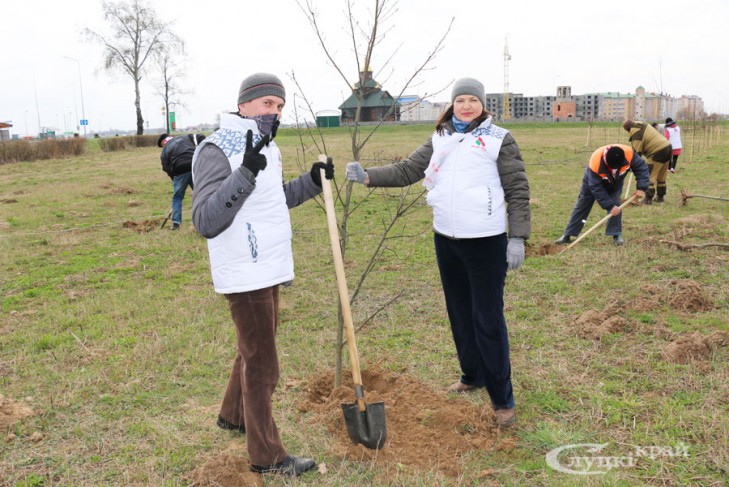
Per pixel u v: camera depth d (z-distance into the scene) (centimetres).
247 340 285
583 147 2705
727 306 520
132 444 333
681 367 405
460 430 340
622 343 453
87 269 739
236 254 273
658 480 289
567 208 1067
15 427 351
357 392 306
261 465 296
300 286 632
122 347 476
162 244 866
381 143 3130
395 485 289
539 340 465
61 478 303
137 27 5022
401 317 530
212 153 274
